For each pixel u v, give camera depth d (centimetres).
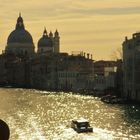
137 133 14475
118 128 15838
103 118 19688
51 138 13812
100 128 16012
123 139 13300
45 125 17312
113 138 13525
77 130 15150
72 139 13600
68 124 17575
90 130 15138
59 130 15712
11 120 19225
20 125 17250
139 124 16925
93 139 13475
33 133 14925
